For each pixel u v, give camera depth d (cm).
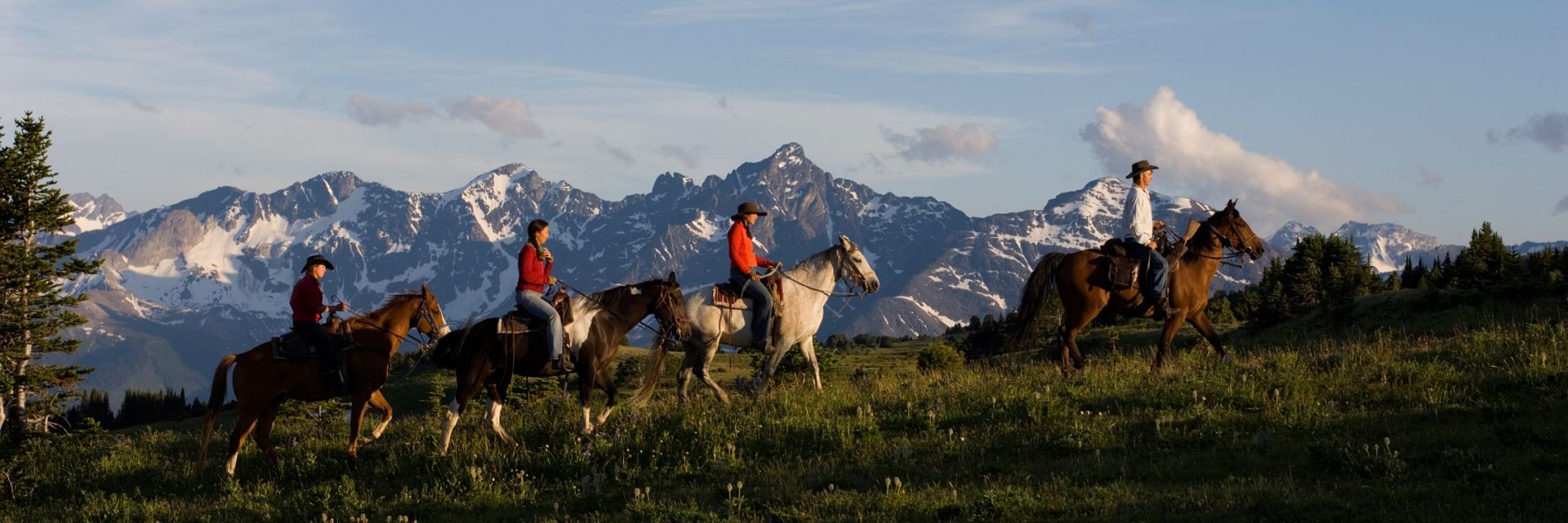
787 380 1731
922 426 1393
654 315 1616
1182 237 1730
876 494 1095
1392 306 4003
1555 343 1521
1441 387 1377
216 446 1712
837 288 1739
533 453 1420
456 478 1305
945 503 1040
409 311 1587
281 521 1233
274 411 1537
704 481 1260
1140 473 1122
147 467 1596
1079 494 1045
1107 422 1320
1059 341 1711
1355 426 1235
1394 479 1028
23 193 3909
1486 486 979
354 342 1541
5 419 3719
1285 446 1174
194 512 1320
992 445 1281
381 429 1614
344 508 1232
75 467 1642
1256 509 955
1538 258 7862
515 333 1491
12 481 1539
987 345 7762
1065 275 1680
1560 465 1023
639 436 1395
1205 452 1180
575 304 1539
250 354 1508
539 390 2981
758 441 1374
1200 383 1443
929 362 6662
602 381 1545
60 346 3909
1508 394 1318
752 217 1702
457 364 1502
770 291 1653
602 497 1205
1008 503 1011
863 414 1434
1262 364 1595
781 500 1113
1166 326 1705
